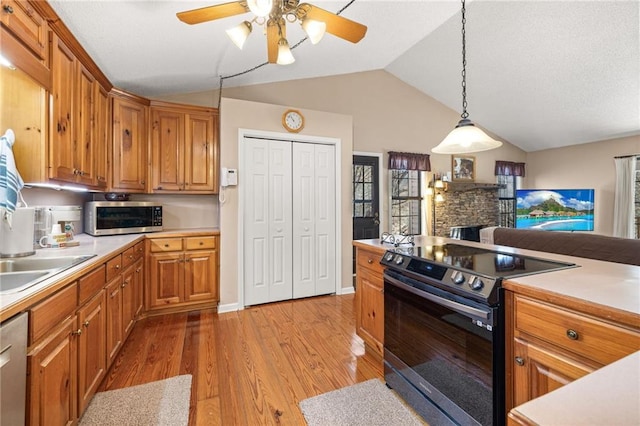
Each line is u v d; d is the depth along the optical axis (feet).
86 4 6.14
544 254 5.78
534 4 11.05
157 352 7.63
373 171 16.39
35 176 5.81
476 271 4.45
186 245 10.25
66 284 4.34
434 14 10.97
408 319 5.62
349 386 6.24
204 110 11.19
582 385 1.66
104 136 8.98
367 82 16.17
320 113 12.11
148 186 10.43
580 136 18.81
